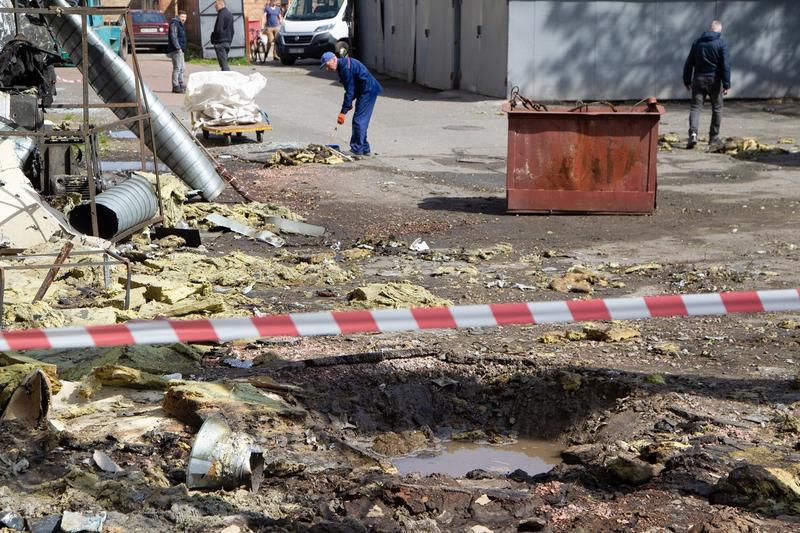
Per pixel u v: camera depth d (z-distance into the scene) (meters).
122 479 5.06
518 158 13.60
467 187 15.93
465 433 6.53
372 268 10.66
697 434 5.78
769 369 7.06
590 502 4.95
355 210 14.03
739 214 13.51
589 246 11.70
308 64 41.00
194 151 14.24
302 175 16.94
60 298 8.87
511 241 12.01
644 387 6.59
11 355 6.92
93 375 6.61
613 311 5.61
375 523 4.68
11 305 8.17
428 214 13.73
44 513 4.70
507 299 9.27
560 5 26.97
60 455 5.39
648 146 13.39
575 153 13.48
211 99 20.38
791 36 28.02
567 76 27.38
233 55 41.91
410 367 7.17
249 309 8.81
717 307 5.71
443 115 25.25
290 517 4.75
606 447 5.71
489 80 28.41
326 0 40.41
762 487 4.87
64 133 10.72
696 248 11.49
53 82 13.96
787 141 20.80
